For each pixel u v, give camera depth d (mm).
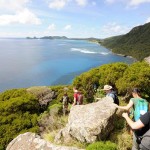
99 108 8492
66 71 91938
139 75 18672
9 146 7410
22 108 17781
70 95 22516
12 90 22266
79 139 8094
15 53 187875
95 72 22938
